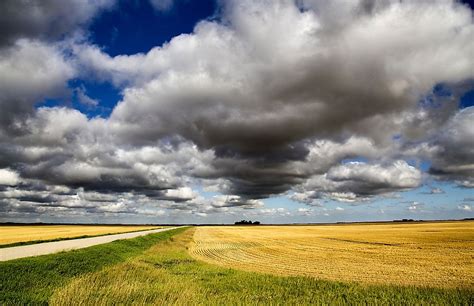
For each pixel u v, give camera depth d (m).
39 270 17.19
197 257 31.73
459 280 18.55
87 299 12.11
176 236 68.50
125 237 49.06
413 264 25.36
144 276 17.42
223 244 49.28
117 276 16.69
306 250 38.53
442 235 58.09
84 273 18.36
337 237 63.00
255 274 19.75
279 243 50.22
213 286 15.85
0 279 14.66
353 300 12.90
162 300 12.19
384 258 29.53
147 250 35.91
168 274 18.64
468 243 41.28
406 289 14.84
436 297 13.20
